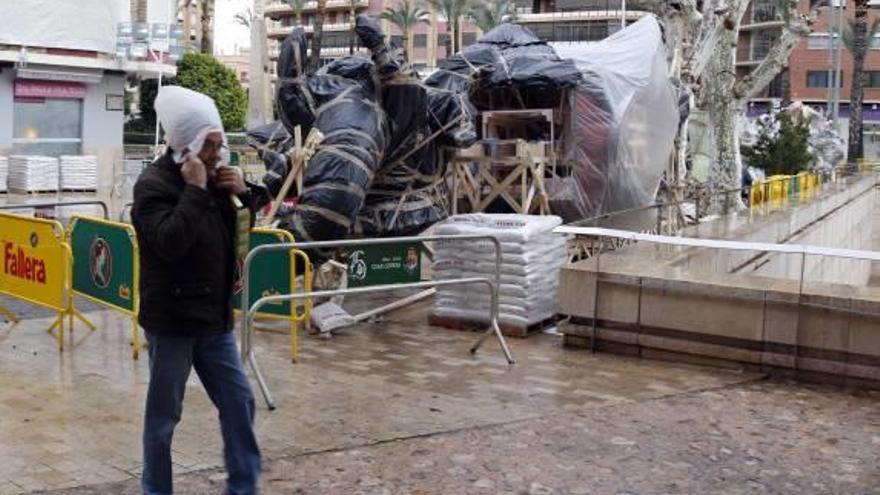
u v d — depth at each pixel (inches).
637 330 320.8
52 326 332.8
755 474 212.7
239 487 175.0
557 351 330.3
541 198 490.9
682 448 229.0
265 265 312.8
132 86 1630.2
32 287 321.1
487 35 591.8
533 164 487.5
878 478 212.5
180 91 163.6
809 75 2903.5
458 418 246.7
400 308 398.6
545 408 259.3
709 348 308.3
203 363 171.8
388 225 402.9
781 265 319.0
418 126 401.7
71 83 1116.5
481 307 357.4
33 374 275.0
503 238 351.3
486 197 506.9
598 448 226.8
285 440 223.6
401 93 395.2
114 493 186.7
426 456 216.5
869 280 351.3
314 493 192.1
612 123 539.5
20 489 186.7
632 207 573.3
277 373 287.6
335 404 255.4
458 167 497.4
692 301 310.3
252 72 786.2
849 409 267.7
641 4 820.6
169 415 167.6
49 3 1062.4
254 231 313.1
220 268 166.1
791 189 829.2
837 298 288.5
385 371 295.6
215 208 164.9
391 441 225.9
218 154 163.9
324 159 363.9
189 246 157.6
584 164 540.7
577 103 538.9
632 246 339.3
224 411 173.5
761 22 2765.7
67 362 290.4
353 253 391.5
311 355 314.0
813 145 1731.1
